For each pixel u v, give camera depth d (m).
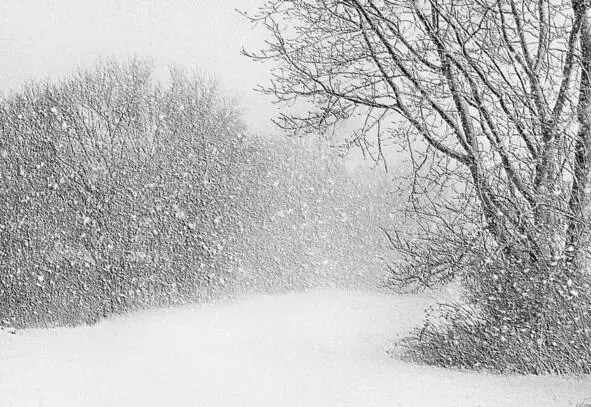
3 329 22.41
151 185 32.94
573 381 8.58
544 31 10.64
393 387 8.38
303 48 11.67
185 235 32.81
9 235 31.12
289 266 35.00
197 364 11.17
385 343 14.30
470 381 8.75
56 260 31.22
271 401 7.58
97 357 12.66
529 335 9.84
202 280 32.44
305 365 10.84
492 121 10.59
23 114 32.88
